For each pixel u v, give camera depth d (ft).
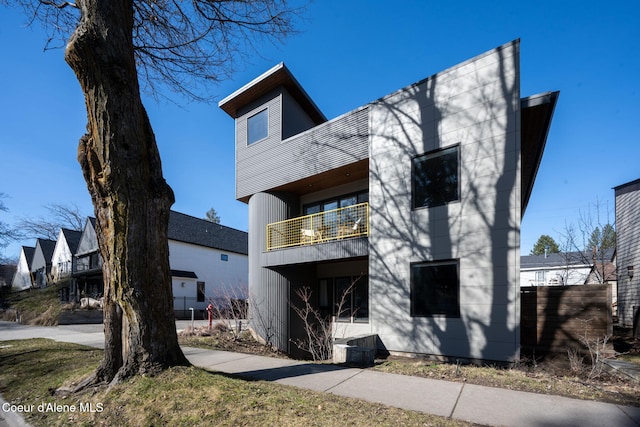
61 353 27.61
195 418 13.08
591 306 26.07
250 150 45.29
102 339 39.37
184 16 25.99
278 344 39.09
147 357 16.43
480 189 26.17
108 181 16.22
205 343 34.86
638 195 50.75
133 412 13.92
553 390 16.35
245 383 16.43
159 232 17.40
